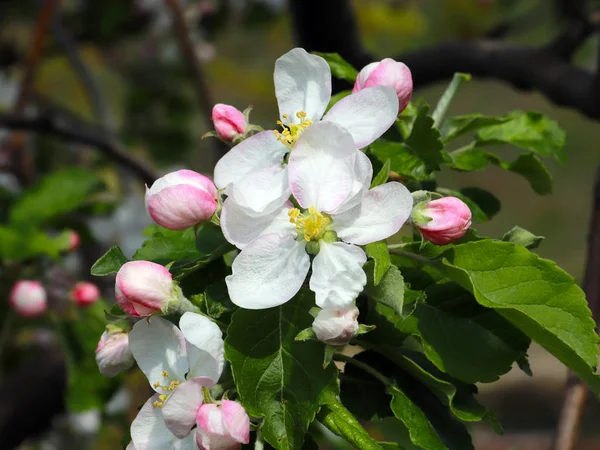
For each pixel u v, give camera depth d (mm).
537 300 222
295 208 225
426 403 244
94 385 425
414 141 260
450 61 460
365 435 213
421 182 275
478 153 285
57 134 531
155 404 221
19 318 437
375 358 247
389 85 242
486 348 242
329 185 223
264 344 221
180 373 226
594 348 216
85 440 660
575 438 310
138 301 219
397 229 219
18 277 438
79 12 680
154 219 225
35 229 420
